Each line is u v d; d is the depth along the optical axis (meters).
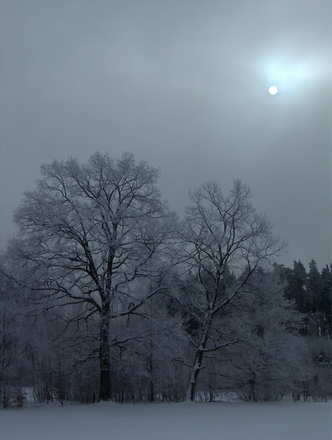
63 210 22.23
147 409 19.86
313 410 20.39
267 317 28.91
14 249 21.64
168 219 23.62
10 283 21.81
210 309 26.73
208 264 27.58
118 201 23.95
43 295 21.78
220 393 29.86
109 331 22.00
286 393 27.55
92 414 17.80
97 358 23.22
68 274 21.56
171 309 26.73
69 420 15.72
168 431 12.80
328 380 38.91
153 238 22.80
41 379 24.11
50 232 21.75
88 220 22.25
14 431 12.90
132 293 22.41
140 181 24.55
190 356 34.88
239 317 28.22
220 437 11.63
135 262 22.48
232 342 25.67
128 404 22.66
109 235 22.23
